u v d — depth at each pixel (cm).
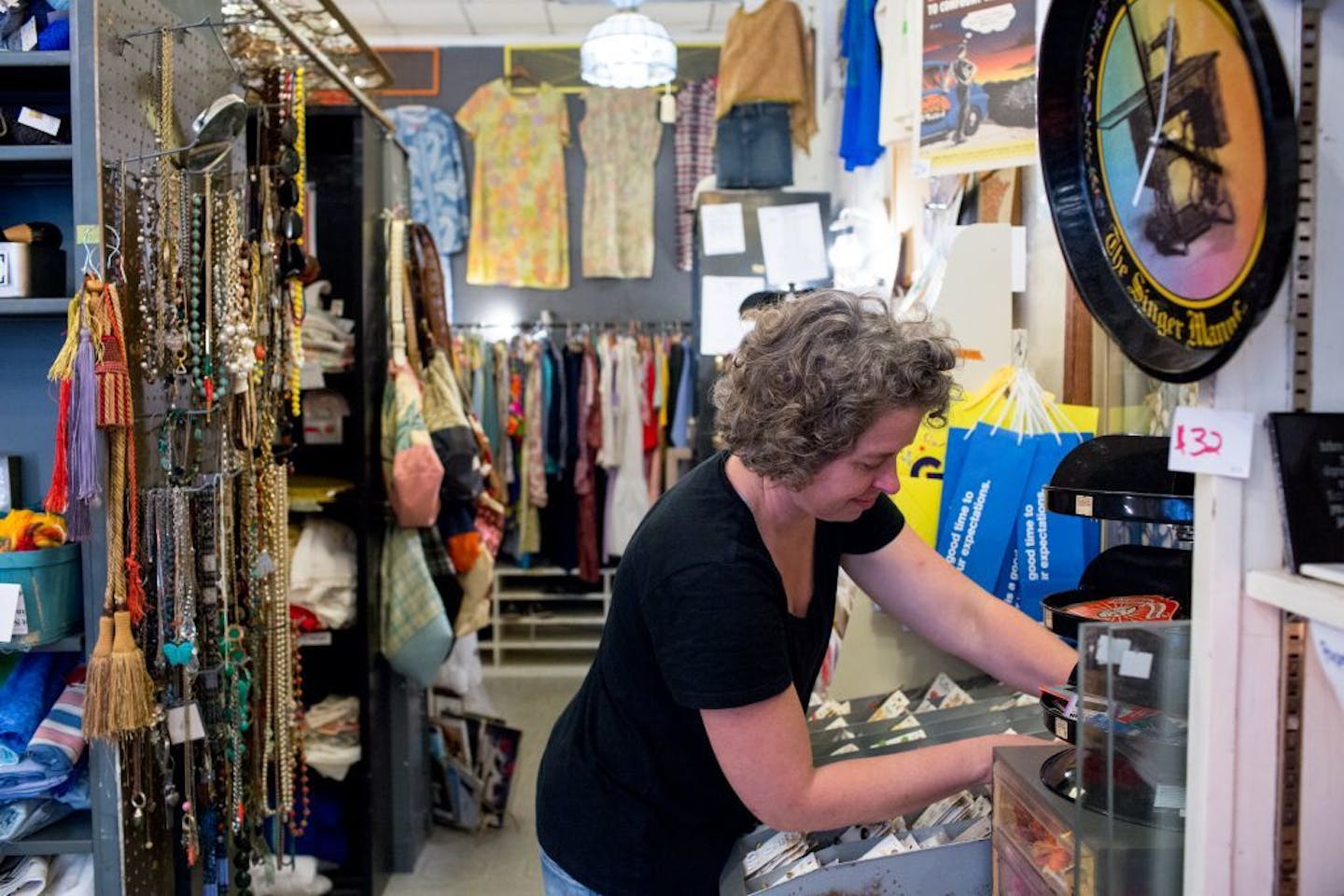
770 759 100
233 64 215
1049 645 121
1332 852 77
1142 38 79
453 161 548
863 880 109
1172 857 85
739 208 345
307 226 290
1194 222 73
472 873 312
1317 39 73
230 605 200
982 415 165
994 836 106
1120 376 164
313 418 297
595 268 554
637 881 118
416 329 302
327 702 294
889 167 317
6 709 170
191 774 181
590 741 122
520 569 517
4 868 174
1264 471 75
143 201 176
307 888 279
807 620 120
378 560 295
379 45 559
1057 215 91
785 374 95
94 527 165
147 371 177
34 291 173
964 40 190
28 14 169
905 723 138
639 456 504
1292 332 75
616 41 369
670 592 103
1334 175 74
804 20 394
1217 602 76
